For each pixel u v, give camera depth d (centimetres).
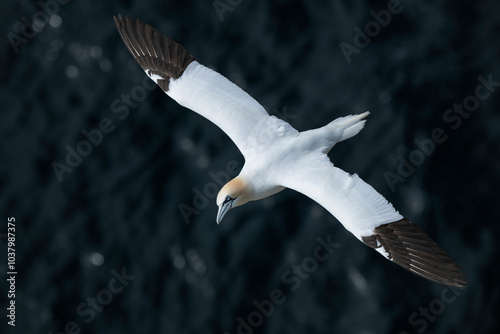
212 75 1403
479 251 1884
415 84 2073
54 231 2058
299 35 2192
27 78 2227
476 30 2134
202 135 2112
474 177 1969
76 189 2095
